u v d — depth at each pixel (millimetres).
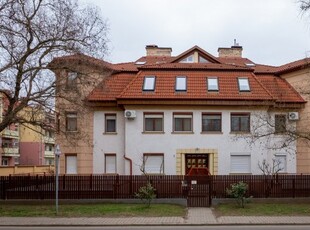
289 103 28203
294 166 28016
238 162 27734
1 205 21188
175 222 15625
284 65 32000
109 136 28719
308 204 20734
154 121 28109
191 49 32219
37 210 19000
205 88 28281
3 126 18719
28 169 42781
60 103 20328
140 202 21375
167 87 28219
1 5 17688
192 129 27891
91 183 21922
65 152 28359
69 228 14719
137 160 27703
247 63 35250
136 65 32656
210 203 20734
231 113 28016
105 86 23203
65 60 19125
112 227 14891
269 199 21391
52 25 19250
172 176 21578
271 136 27297
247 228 14344
